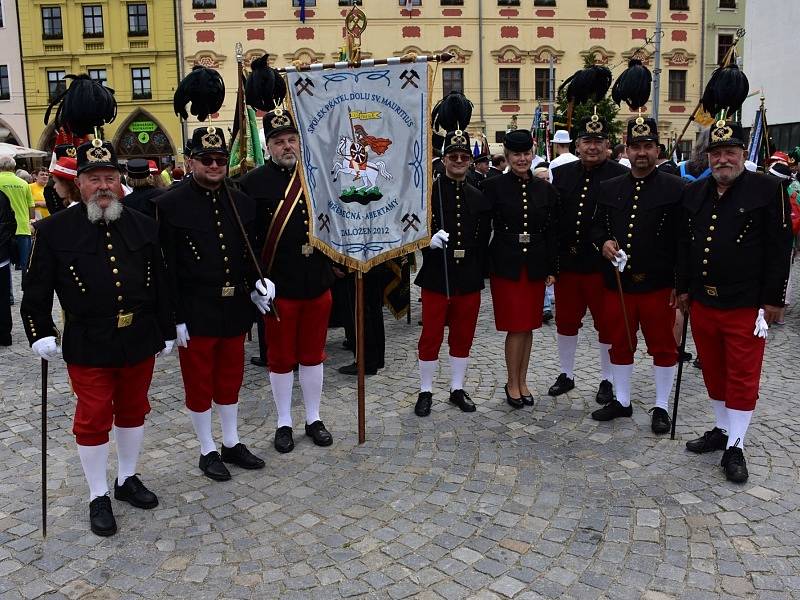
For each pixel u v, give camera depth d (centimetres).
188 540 353
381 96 454
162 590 312
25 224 1095
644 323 482
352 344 647
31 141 3192
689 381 586
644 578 313
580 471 422
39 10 3083
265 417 526
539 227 511
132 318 363
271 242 450
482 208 512
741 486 397
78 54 3092
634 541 343
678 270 445
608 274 488
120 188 369
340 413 528
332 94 448
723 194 414
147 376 381
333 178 453
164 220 398
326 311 473
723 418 446
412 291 1027
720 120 405
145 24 3038
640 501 383
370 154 457
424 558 333
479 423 502
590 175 533
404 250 469
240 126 569
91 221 351
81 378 360
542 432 484
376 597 304
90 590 312
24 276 351
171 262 399
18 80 3145
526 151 504
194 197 407
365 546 344
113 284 354
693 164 616
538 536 350
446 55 452
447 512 375
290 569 326
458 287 510
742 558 327
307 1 2952
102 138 353
